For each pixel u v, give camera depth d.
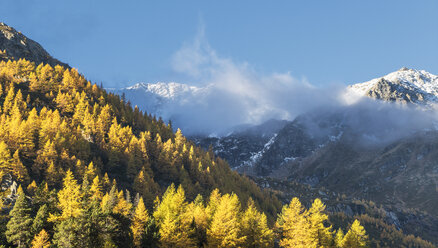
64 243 47.28
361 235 66.94
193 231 57.06
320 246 62.09
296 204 66.56
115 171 120.38
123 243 52.25
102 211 54.69
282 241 64.44
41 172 96.00
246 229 61.25
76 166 100.00
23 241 53.50
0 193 73.62
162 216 60.38
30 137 103.31
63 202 59.75
